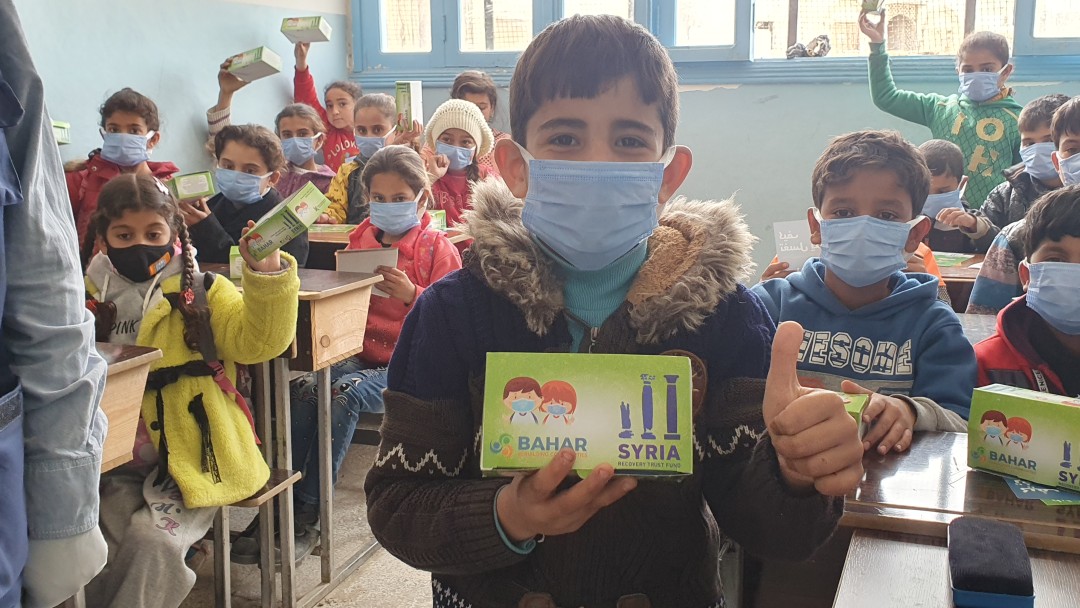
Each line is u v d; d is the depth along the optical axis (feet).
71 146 11.33
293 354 7.17
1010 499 3.37
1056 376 5.18
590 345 2.93
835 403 2.39
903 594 2.69
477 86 15.02
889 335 5.47
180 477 6.37
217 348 6.64
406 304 9.25
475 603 2.97
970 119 13.67
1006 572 2.52
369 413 9.89
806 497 2.63
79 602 5.74
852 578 2.80
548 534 2.54
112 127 11.04
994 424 3.64
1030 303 5.19
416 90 14.34
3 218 2.98
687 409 2.42
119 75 12.04
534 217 3.01
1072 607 2.63
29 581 3.29
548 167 2.91
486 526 2.55
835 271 5.82
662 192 3.18
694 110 16.28
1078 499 3.36
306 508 8.21
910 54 15.49
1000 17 14.88
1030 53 14.73
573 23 2.91
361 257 8.95
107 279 6.63
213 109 13.70
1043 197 5.27
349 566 8.14
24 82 3.05
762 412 2.80
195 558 8.20
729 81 15.99
